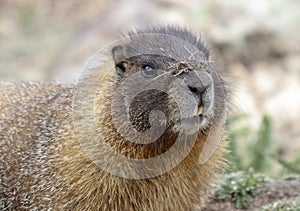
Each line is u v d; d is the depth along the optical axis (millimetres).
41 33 41062
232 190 17641
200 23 34406
